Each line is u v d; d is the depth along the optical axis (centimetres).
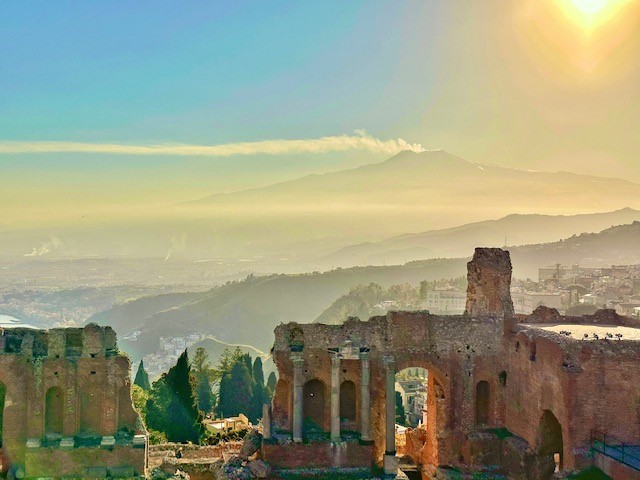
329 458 6925
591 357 6222
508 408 7294
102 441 6581
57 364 6662
